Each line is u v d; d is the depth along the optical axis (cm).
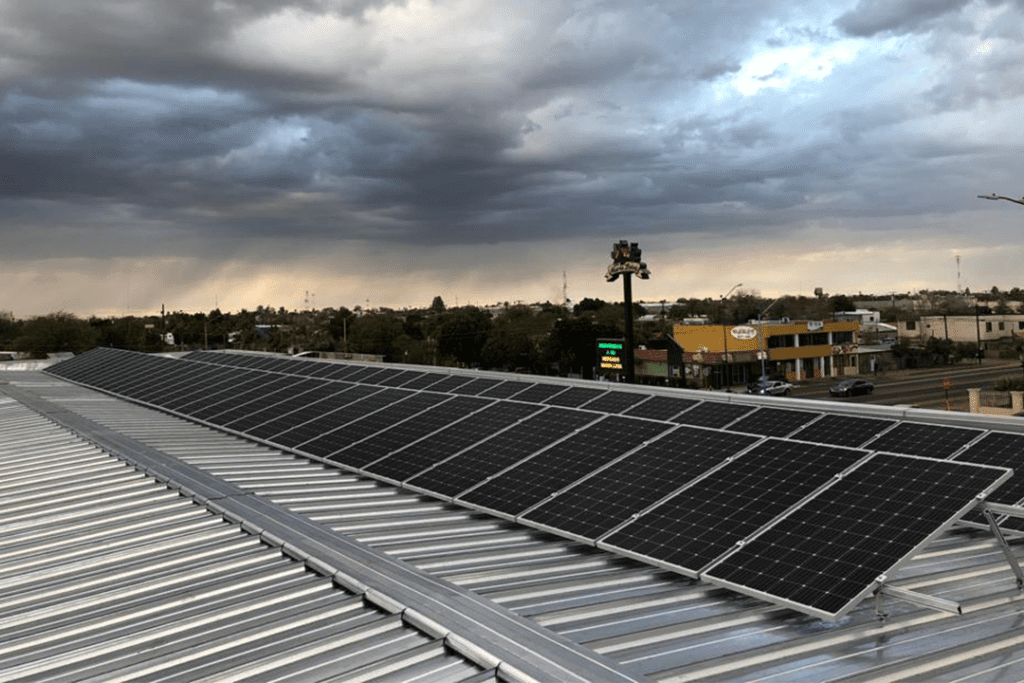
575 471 1897
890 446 1780
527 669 966
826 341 10375
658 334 12400
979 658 1073
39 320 12362
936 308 18312
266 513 1675
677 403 2370
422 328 15388
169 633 1105
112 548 1494
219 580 1309
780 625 1198
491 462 2089
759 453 1711
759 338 8844
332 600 1219
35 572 1386
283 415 3081
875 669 1036
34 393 4194
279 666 995
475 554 1547
